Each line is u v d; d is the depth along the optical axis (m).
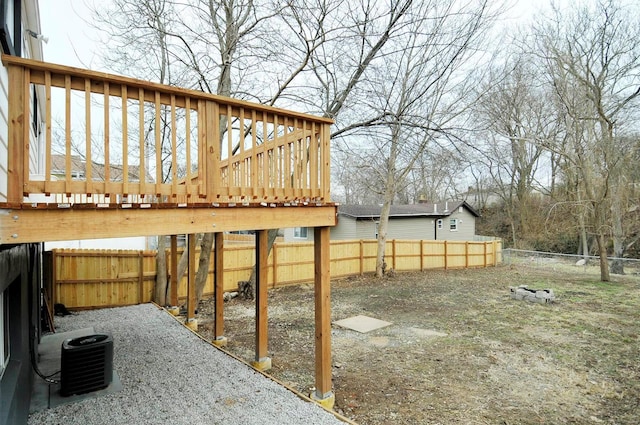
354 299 9.76
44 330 6.37
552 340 6.41
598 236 12.73
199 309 8.57
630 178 14.69
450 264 15.39
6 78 2.12
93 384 4.03
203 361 5.02
